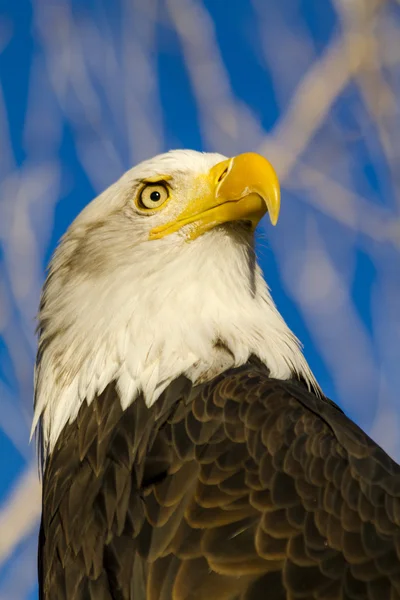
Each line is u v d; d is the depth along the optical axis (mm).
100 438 13297
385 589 10891
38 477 16328
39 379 14742
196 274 14492
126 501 12328
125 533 12094
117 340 14039
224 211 14641
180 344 13852
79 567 12438
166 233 14695
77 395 14031
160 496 11992
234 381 12859
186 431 12391
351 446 11844
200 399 12758
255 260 15141
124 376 13695
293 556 11102
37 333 15070
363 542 11141
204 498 11680
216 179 14797
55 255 15312
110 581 11945
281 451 11742
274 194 14344
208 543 11383
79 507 12852
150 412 13227
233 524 11414
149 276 14508
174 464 12172
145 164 15148
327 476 11523
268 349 14016
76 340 14375
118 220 14938
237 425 12141
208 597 11094
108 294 14477
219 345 13945
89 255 14875
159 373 13523
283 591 10945
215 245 14641
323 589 10906
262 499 11484
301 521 11273
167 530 11695
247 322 14297
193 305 14289
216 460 11922
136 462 12617
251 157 14672
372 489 11484
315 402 12570
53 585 12727
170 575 11414
